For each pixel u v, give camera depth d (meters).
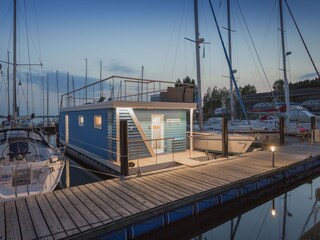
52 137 24.72
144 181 6.94
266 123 20.52
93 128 11.25
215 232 6.04
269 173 8.19
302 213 7.07
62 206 5.11
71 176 10.74
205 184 6.67
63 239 3.91
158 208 5.13
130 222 4.68
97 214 4.73
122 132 7.38
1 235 3.96
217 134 12.28
